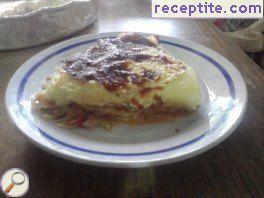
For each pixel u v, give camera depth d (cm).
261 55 59
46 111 22
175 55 28
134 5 45
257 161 20
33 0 38
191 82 23
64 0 38
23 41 33
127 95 22
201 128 20
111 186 18
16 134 22
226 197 18
